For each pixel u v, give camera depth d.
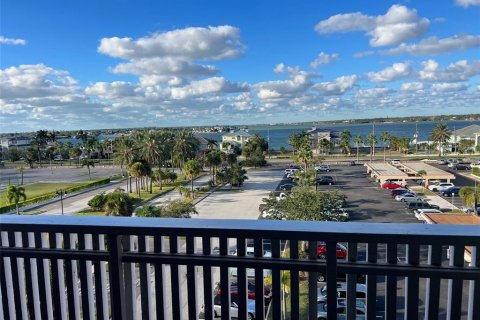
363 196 28.14
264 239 1.29
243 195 29.72
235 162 43.31
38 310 1.59
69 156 72.69
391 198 27.05
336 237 1.22
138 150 37.09
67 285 1.52
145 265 1.44
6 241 1.56
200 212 23.28
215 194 30.75
